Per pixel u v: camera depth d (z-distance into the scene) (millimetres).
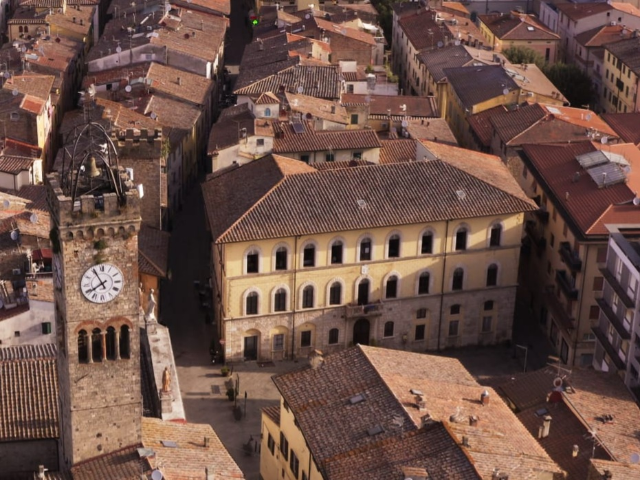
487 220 152875
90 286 95625
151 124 194250
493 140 193625
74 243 94000
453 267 154125
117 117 190875
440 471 99562
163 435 105125
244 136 176000
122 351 99312
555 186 163375
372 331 154000
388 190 152000
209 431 108562
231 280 146375
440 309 155750
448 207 151375
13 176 172250
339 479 103000
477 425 108125
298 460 114188
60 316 98938
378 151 178750
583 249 150750
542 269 163875
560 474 104875
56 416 108625
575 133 186625
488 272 155875
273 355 152000
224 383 146750
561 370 126188
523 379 126375
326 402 113188
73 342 96875
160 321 159625
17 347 115625
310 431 110062
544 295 161125
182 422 109125
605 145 173375
